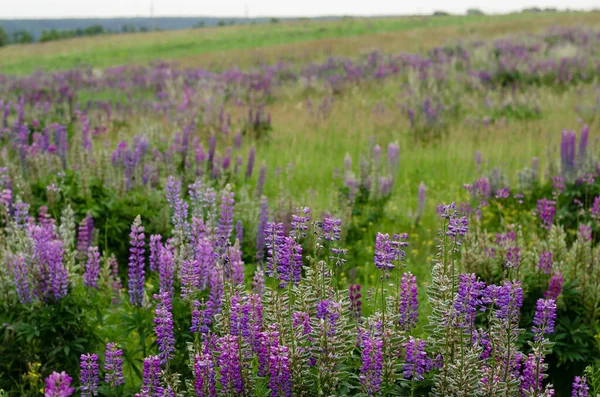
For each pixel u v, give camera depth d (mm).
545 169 9914
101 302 6438
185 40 60938
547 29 38906
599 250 6430
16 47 66438
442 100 19141
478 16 65000
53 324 5168
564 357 5656
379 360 3633
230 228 6094
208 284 5309
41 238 5371
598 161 9633
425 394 3844
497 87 21641
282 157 13867
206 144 15031
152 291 5441
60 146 10195
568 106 18375
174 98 20531
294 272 4078
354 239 8898
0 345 5246
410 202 10547
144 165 9867
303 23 71125
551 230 6820
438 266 3990
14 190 8578
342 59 32062
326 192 11148
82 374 4453
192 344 4148
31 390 4992
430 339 3922
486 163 11383
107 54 53062
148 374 3969
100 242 8016
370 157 11398
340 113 18656
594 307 5977
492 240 8305
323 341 3623
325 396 3660
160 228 8250
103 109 18359
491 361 3986
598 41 31875
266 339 3846
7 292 5418
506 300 3828
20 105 15648
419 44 39594
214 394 3828
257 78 27062
